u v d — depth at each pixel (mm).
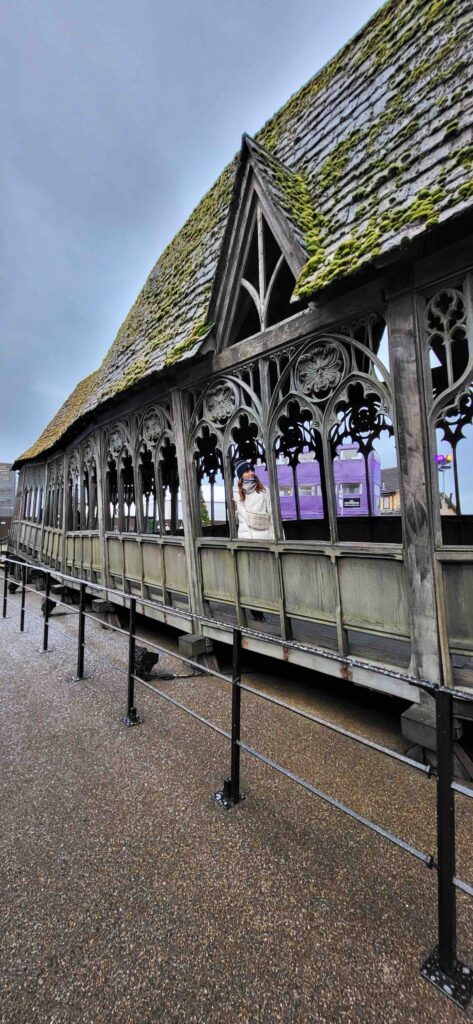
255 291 4176
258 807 2676
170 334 5336
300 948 1743
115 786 2910
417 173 3078
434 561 2914
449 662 2916
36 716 4008
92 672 5242
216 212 6070
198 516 5055
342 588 3512
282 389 3939
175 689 4680
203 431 4832
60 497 10469
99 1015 1508
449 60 3422
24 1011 1524
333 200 3818
